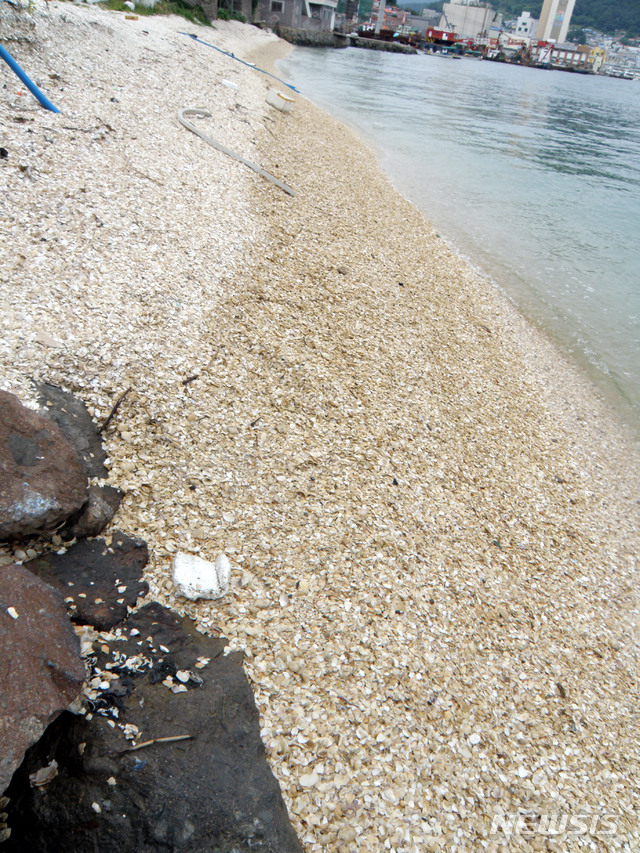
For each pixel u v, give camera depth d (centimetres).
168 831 124
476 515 229
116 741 130
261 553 183
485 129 1163
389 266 385
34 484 155
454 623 187
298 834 135
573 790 161
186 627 158
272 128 569
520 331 383
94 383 200
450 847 142
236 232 327
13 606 128
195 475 195
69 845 121
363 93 1347
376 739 153
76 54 450
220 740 138
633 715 185
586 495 263
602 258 540
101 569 161
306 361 257
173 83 516
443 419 266
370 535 200
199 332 244
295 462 214
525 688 180
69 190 276
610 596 220
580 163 977
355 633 172
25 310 208
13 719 116
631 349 392
